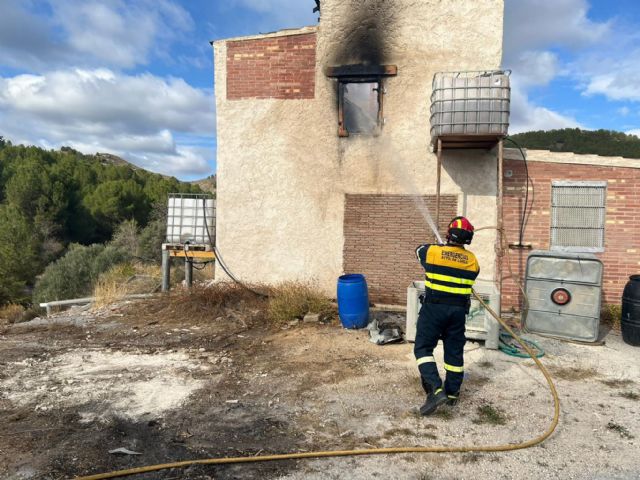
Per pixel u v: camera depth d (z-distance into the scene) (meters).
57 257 29.58
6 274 21.17
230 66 9.20
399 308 8.74
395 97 8.68
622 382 5.04
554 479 3.18
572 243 8.20
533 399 4.57
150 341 6.83
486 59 8.30
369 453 3.54
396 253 8.80
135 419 4.17
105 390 4.87
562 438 3.77
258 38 9.03
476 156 8.43
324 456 3.51
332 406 4.44
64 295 15.87
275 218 9.20
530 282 6.85
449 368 4.35
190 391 4.85
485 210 8.44
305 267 9.13
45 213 31.69
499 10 8.23
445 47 8.44
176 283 12.52
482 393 4.72
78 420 4.15
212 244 9.83
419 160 8.63
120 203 35.59
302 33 8.87
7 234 23.30
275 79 9.05
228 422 4.11
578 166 8.12
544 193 8.25
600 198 8.06
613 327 7.41
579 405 4.42
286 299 7.91
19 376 5.32
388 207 8.79
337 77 8.77
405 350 6.19
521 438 3.77
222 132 9.30
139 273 14.80
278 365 5.66
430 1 8.45
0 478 3.19
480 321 6.27
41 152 48.94
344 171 8.92
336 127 8.88
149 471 3.29
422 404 4.46
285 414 4.27
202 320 7.98
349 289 7.14
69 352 6.32
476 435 3.82
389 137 8.73
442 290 4.30
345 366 5.58
